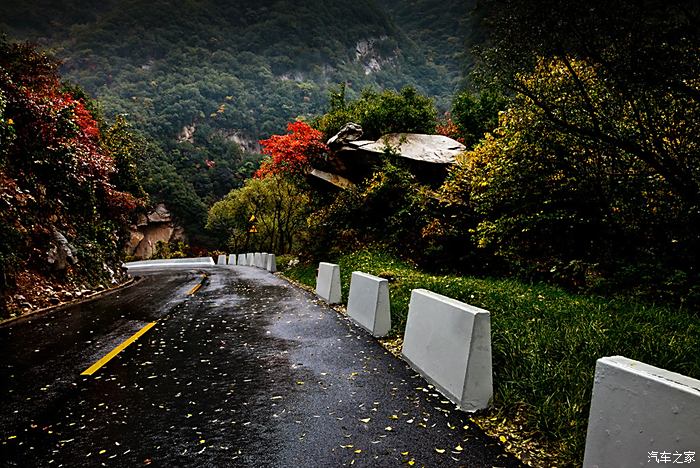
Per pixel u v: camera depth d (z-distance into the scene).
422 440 3.36
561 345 4.86
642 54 4.71
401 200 16.28
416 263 14.84
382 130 20.03
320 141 20.09
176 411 4.04
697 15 4.19
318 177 19.66
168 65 157.62
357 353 5.89
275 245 40.06
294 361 5.56
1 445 3.44
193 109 111.38
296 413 3.91
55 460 3.20
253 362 5.56
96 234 18.09
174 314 9.41
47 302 10.98
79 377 5.09
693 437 1.99
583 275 9.23
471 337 3.99
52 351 6.32
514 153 10.00
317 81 191.88
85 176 15.95
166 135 100.56
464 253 13.64
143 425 3.75
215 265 37.94
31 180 13.43
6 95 12.17
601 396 2.54
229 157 100.19
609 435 2.45
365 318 7.41
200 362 5.62
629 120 6.39
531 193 10.21
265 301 11.09
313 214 19.55
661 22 4.40
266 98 140.25
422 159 17.33
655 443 2.17
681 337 5.05
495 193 11.02
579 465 2.95
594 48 4.95
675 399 2.10
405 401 4.15
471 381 3.95
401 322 7.15
